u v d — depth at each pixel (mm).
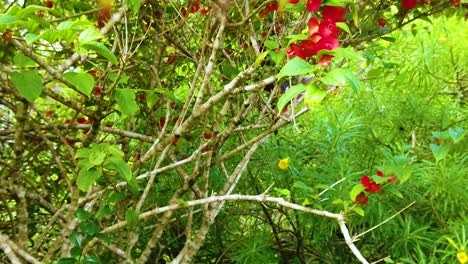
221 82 2688
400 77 3500
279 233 3498
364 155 3301
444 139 2412
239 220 3338
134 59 2449
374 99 3492
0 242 1762
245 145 2277
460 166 2852
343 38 2512
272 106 2416
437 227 3037
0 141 2514
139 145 2740
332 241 3186
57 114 3311
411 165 2725
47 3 2336
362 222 2959
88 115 1923
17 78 1528
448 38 4379
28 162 2752
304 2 1689
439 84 3863
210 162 2262
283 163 2510
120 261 2496
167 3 2363
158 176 2955
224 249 3264
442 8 2732
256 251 2984
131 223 2051
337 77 1328
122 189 2219
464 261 2434
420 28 4258
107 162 1728
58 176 2873
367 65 3234
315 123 3516
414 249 2832
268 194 3166
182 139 2443
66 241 2045
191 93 2041
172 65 2871
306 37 1547
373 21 2516
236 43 2650
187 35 2598
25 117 1857
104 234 1993
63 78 1603
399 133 3428
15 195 2006
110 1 1298
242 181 3148
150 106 2102
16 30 1615
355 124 3342
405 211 3000
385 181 2295
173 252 3219
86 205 2254
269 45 1851
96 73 2322
